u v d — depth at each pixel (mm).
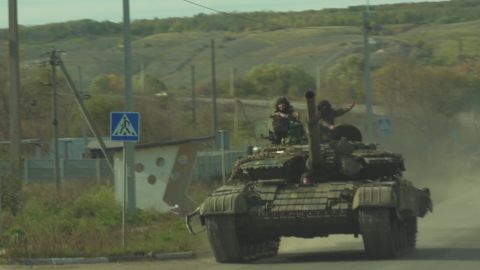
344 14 199750
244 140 169000
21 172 75438
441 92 168750
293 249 58375
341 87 173125
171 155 83750
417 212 51656
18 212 72062
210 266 48562
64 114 181125
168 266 49156
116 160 82875
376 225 45719
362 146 51750
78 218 73875
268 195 48375
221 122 194750
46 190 99188
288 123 53250
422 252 51562
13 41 77000
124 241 55562
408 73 169625
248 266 47969
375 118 131750
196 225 67312
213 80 162500
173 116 187000
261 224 47969
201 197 93000
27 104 175875
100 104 182750
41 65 135500
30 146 167625
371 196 45656
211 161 125188
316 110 47688
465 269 43469
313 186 48562
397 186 47750
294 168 50219
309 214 46938
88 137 174375
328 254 53469
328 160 49688
